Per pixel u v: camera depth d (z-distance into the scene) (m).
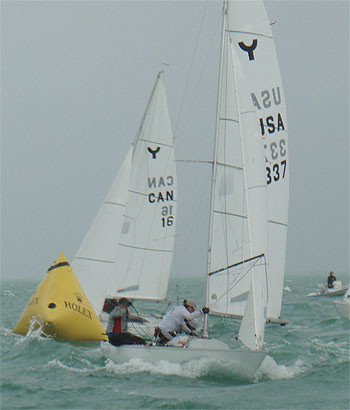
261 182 56.62
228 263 57.50
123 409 43.44
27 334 66.69
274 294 69.19
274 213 69.31
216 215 58.38
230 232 57.66
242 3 68.38
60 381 50.94
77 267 78.12
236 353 51.81
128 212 87.44
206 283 58.31
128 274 87.19
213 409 44.09
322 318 111.06
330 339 80.06
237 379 52.34
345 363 60.41
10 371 54.44
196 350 53.06
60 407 43.72
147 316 83.94
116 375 53.19
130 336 58.72
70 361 57.72
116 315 59.59
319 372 55.97
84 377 52.34
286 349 70.44
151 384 50.19
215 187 58.59
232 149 58.31
